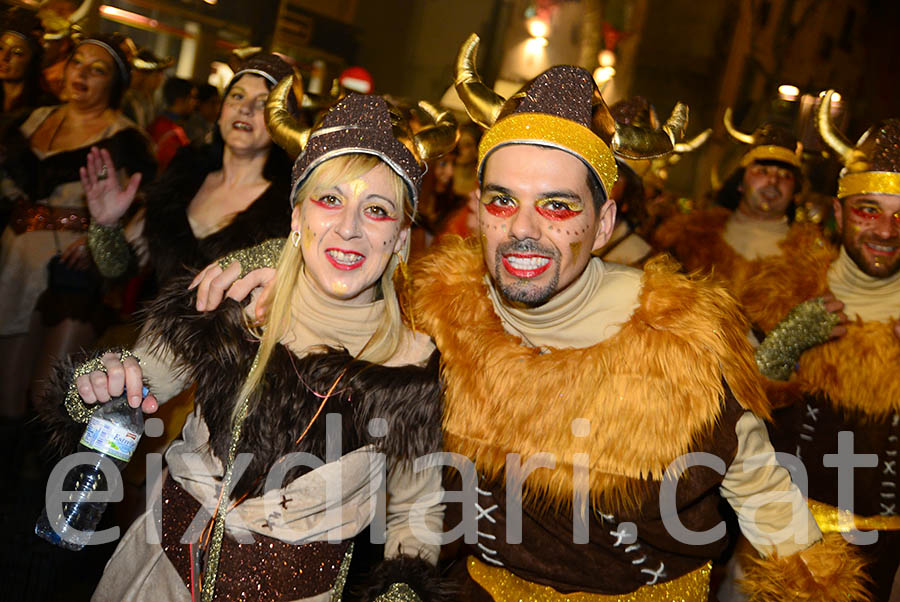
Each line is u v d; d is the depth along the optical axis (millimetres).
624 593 2305
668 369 2158
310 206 2074
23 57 4824
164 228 3619
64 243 4355
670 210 5426
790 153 4492
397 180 2082
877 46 18156
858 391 3059
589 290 2258
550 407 2207
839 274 3195
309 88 11758
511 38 12648
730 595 2844
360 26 11992
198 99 6609
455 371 2270
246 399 2047
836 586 2254
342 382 2098
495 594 2389
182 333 2088
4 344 4359
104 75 4465
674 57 14430
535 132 2102
